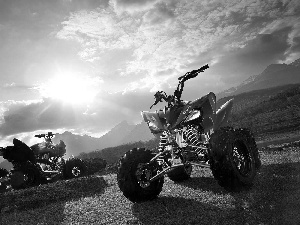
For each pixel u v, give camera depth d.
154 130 5.17
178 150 4.77
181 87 5.08
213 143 4.48
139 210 4.36
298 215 3.52
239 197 4.29
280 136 26.58
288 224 3.38
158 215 4.00
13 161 9.32
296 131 28.14
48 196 6.59
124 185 4.64
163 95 5.20
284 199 4.09
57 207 5.48
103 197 5.78
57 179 10.58
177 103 5.08
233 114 60.72
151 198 4.84
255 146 5.33
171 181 6.44
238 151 4.80
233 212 3.76
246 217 3.65
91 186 7.39
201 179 6.17
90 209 4.86
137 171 4.69
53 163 11.15
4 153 9.09
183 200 4.54
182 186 5.69
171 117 4.89
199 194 4.79
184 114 4.81
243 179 4.54
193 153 4.86
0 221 5.15
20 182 8.93
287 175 5.34
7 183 10.76
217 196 4.50
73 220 4.35
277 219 3.53
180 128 4.88
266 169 5.93
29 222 4.71
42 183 9.31
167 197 4.91
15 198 6.61
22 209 6.11
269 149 9.70
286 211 3.69
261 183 4.91
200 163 4.70
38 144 11.12
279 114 41.44
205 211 3.88
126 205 4.79
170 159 4.88
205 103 4.98
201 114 4.89
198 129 5.13
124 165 4.69
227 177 4.44
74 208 5.11
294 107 43.34
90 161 13.00
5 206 6.22
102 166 12.98
